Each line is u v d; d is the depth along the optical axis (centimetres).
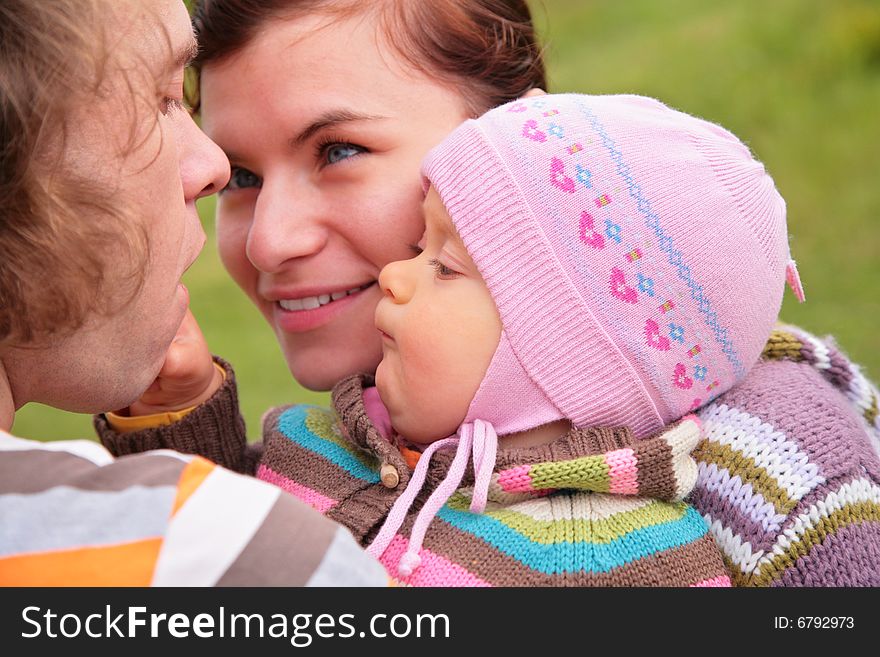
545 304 161
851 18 675
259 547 105
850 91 625
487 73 193
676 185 163
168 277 132
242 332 504
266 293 193
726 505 160
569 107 169
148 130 123
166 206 129
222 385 193
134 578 101
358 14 182
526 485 157
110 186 120
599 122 166
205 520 104
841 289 447
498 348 163
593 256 160
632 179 161
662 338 162
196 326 193
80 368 128
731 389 172
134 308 128
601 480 154
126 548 102
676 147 167
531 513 158
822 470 157
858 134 583
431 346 165
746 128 607
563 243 160
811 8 711
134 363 134
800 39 680
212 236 621
